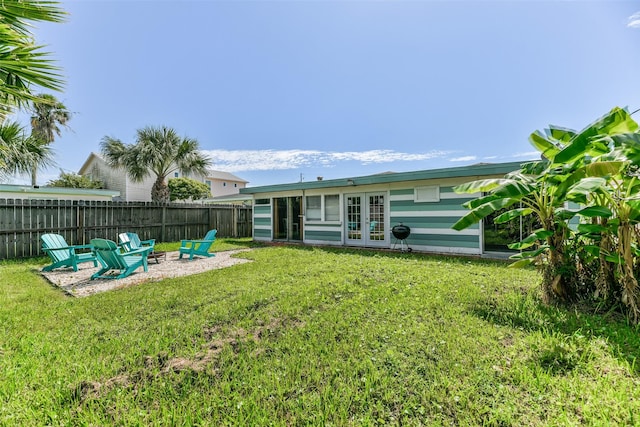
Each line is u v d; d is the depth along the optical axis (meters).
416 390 1.97
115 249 5.55
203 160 14.04
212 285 4.79
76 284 5.22
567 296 3.49
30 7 2.15
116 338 2.90
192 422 1.77
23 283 5.27
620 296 3.20
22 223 8.14
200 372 2.24
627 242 3.07
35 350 2.68
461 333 2.73
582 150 3.03
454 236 7.79
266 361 2.38
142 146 12.81
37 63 2.34
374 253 7.99
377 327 2.91
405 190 8.62
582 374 2.09
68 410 1.88
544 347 2.43
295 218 11.26
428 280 4.61
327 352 2.48
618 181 3.20
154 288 4.72
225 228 13.66
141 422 1.77
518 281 4.50
